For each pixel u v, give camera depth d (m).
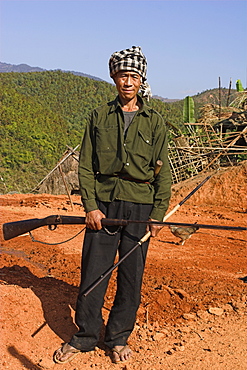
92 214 4.00
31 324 4.45
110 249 4.09
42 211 12.35
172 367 3.94
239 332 4.65
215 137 21.08
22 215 11.32
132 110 4.07
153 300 5.23
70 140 96.81
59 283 5.62
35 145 84.00
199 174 18.02
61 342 4.28
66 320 4.63
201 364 3.99
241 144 21.05
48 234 9.10
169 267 6.81
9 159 73.69
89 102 133.50
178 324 4.82
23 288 5.08
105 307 5.00
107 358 4.09
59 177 19.67
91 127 4.10
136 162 3.97
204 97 139.12
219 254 8.00
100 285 4.07
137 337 4.50
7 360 3.88
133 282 4.08
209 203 15.15
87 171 4.09
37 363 3.92
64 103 131.25
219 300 5.43
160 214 4.06
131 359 4.08
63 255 7.17
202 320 4.93
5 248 7.62
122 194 4.02
